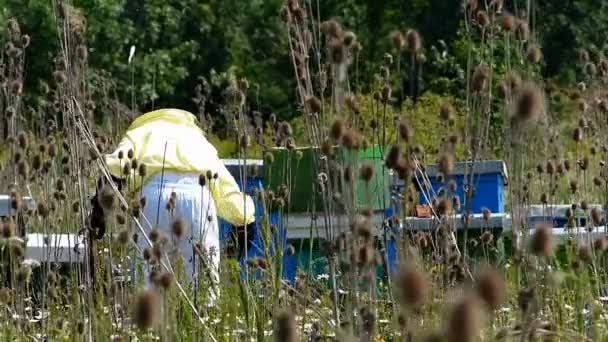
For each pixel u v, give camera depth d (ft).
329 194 38.27
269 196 57.72
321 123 39.55
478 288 23.30
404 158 34.22
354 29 233.35
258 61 229.04
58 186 57.98
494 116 87.20
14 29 70.33
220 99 220.43
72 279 53.57
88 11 202.80
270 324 48.42
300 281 48.16
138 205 48.67
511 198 39.37
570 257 49.34
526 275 39.11
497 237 62.59
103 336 46.88
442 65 155.33
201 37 227.40
